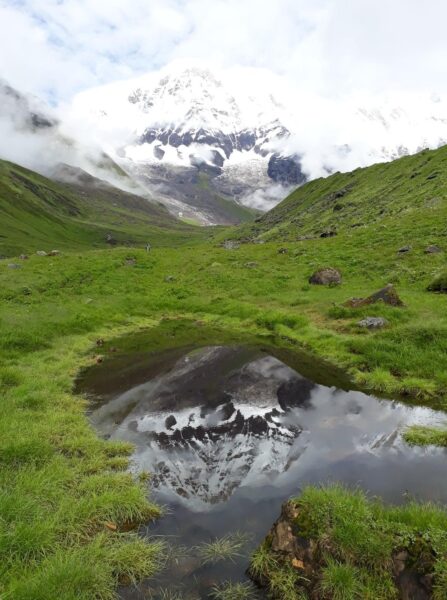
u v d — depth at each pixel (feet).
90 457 33.45
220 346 69.82
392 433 37.93
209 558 23.36
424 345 58.75
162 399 46.01
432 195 219.41
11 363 56.90
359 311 81.51
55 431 36.91
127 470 32.19
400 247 141.79
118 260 152.46
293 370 56.08
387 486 29.37
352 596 19.62
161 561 23.21
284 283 125.70
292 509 24.11
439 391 47.37
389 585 19.98
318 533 22.21
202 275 140.26
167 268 152.66
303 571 21.36
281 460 33.40
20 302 97.76
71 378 53.62
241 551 23.84
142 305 106.73
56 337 73.00
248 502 28.14
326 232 207.00
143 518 26.55
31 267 135.85
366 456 33.88
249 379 52.19
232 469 32.27
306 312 91.50
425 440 36.11
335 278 120.78
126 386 50.57
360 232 179.93
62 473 29.86
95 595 20.48
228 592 21.20
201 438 37.22
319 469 31.89
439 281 98.07
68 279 125.90
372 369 54.90
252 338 77.05
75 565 21.16
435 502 27.27
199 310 105.40
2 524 23.44
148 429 39.01
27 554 22.06
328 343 67.05
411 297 91.35
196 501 28.48
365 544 21.29
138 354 65.92
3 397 43.52
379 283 113.29
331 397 46.80
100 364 60.54
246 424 39.75
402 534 21.76
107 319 91.20
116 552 23.17
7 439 33.24
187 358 62.08
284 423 40.04
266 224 527.40
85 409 43.78
